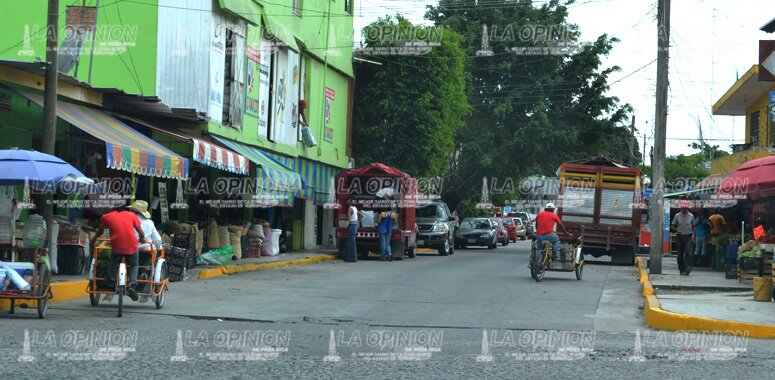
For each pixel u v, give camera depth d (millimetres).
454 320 16266
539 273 25625
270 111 34719
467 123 56781
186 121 26984
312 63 39688
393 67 45875
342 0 43750
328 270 29203
